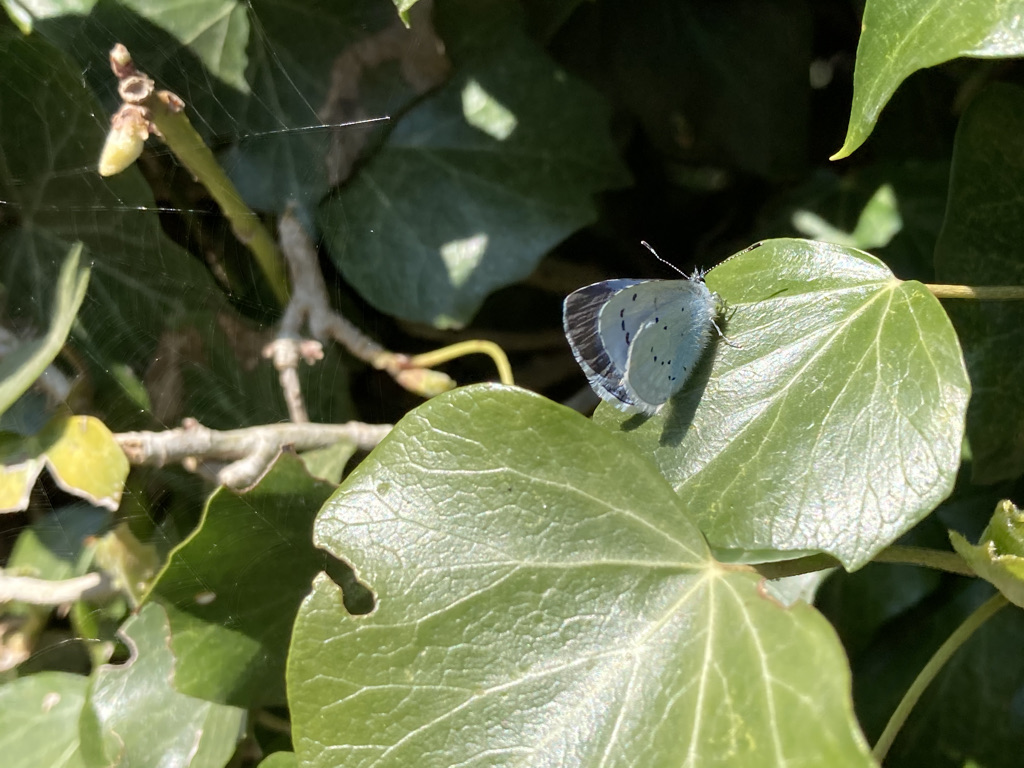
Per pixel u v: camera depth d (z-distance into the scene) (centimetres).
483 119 15
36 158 14
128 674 13
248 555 12
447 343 17
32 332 13
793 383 10
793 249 11
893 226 15
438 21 15
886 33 10
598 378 11
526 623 10
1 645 15
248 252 15
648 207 17
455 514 10
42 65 13
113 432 14
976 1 9
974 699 13
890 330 10
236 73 15
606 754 9
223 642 12
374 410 16
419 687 9
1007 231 13
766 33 15
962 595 13
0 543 14
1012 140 12
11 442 13
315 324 15
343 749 9
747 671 9
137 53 14
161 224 14
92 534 14
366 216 15
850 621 13
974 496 13
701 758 9
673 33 15
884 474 10
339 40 15
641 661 9
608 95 16
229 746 13
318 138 15
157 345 15
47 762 14
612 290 11
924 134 15
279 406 16
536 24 15
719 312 11
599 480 10
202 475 14
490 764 9
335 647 10
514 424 10
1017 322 13
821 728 8
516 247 15
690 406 11
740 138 15
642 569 10
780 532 10
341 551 10
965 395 9
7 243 14
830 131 15
